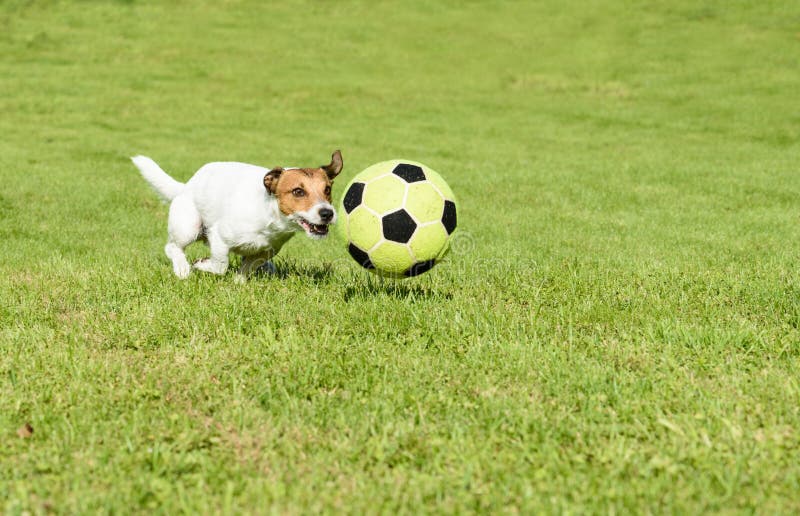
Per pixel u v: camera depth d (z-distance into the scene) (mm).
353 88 29047
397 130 22578
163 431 4301
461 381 5098
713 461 3922
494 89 29438
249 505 3570
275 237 7262
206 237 8102
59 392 4820
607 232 11602
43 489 3643
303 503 3572
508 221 12445
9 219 11898
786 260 9023
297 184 6711
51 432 4258
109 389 4844
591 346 5727
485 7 41438
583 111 25656
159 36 35688
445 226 6285
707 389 4871
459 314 6445
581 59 33031
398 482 3764
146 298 6996
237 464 3912
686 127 23031
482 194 14844
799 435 4180
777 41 33031
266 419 4496
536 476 3748
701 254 9703
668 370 5203
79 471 3801
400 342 5836
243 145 19891
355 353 5562
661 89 28094
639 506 3529
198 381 5004
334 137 21422
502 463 3924
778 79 28188
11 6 38656
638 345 5785
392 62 33406
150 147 19281
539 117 24938
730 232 11438
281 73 30984
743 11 37562
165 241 10883
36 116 22844
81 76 28859
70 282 7676
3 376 5105
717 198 14438
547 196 14688
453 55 34469
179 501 3576
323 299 6992
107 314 6613
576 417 4531
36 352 5516
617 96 27656
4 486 3660
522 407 4633
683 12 38219
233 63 32125
